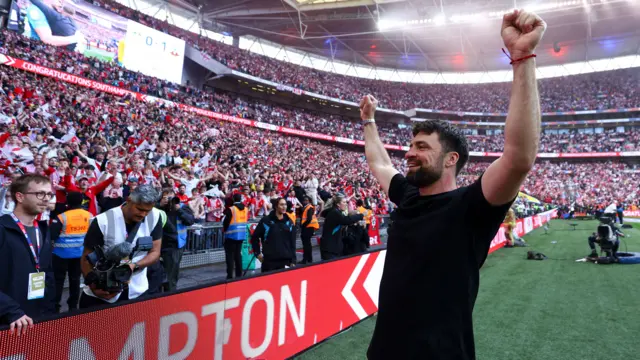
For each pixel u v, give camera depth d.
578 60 48.50
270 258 5.41
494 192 1.16
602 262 8.70
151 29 25.28
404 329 1.23
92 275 2.40
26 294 2.56
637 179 38.75
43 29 19.52
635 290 6.15
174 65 26.88
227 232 6.62
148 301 2.37
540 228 20.25
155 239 2.99
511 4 31.72
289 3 32.50
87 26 21.72
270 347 3.32
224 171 13.02
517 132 1.08
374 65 52.97
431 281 1.22
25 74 17.52
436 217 1.27
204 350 2.71
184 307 2.59
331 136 38.31
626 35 41.22
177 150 14.91
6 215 2.56
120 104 19.53
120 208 2.86
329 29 39.84
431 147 1.39
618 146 42.75
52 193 2.80
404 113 46.72
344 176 27.00
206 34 40.78
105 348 2.12
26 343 1.80
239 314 3.03
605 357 3.63
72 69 19.69
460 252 1.21
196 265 8.11
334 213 6.68
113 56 22.98
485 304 5.55
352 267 4.69
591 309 5.19
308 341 3.82
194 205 8.42
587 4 30.78
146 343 2.33
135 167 9.77
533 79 1.10
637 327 4.41
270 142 28.66
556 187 40.38
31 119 11.93
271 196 11.29
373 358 1.33
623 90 45.44
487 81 54.66
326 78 44.97
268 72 36.66
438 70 54.41
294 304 3.66
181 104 25.30
